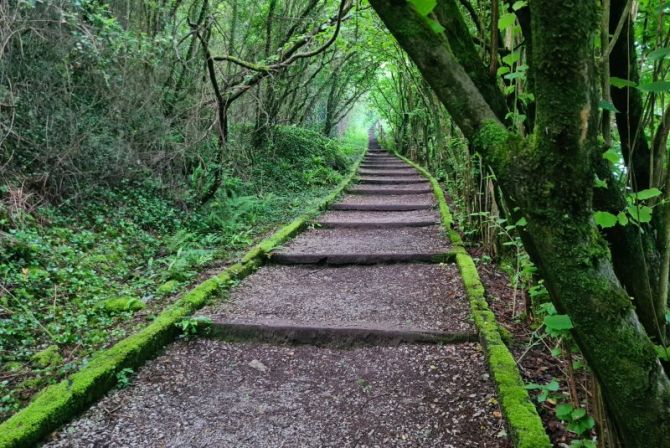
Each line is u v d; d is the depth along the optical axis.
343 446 2.15
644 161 1.37
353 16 6.54
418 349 3.02
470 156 5.27
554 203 1.03
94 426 2.26
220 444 2.16
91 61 5.49
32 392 2.50
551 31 0.93
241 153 7.75
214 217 6.11
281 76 9.29
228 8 8.12
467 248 5.12
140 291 3.93
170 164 6.20
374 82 17.12
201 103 6.04
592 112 1.01
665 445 1.03
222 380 2.71
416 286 4.13
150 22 6.65
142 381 2.65
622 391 1.05
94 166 5.29
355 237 5.88
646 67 1.54
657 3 1.50
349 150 16.25
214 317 3.39
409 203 7.90
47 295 3.56
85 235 4.57
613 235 1.26
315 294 4.00
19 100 4.77
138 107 5.91
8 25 4.32
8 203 4.23
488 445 2.09
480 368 2.71
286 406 2.46
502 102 1.41
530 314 3.25
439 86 1.13
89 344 3.03
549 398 2.27
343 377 2.76
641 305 1.26
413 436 2.19
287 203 7.79
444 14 1.42
